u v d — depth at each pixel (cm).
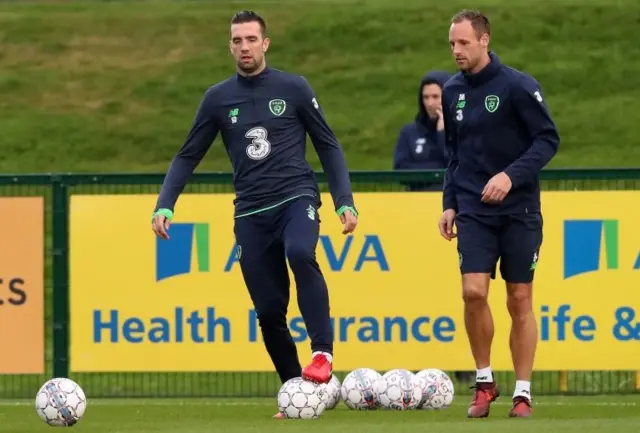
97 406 3594
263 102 2983
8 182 3800
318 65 11394
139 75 11269
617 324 3641
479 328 3006
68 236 3762
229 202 3697
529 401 3031
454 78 3030
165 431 2670
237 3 13162
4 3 13312
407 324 3684
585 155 9456
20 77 11212
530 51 11362
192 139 3056
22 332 3788
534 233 2989
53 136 10062
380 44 11762
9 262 3781
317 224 2966
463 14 2964
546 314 3647
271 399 3819
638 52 11300
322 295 2928
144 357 3734
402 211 3684
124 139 10069
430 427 2611
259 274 3022
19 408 3581
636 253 3631
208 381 3831
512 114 2955
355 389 3188
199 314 3716
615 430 2498
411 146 4250
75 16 12600
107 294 3741
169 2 13375
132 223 3734
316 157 9450
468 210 2991
